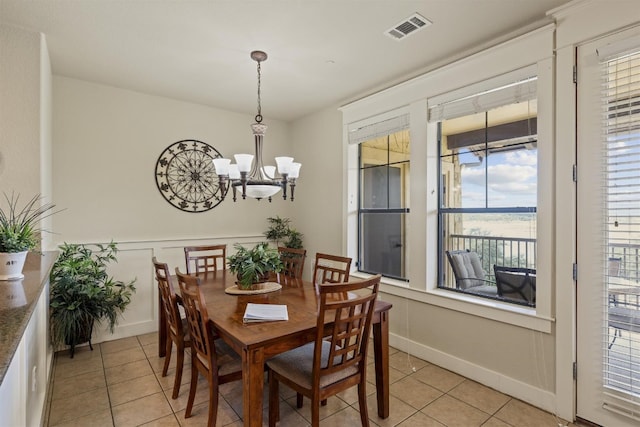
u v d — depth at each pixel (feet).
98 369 9.05
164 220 12.38
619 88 6.27
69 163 10.62
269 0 6.70
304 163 14.84
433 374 8.84
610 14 6.28
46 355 8.06
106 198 11.25
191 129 12.92
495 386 8.05
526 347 7.54
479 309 8.36
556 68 7.04
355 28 7.71
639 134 6.07
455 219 9.48
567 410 6.88
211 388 6.07
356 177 12.58
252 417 5.22
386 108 10.90
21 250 5.30
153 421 6.82
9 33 7.54
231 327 5.76
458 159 9.39
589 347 6.64
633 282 6.14
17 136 7.58
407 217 10.78
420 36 8.05
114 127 11.37
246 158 7.34
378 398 7.03
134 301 11.69
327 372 5.64
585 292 6.69
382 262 11.67
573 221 6.82
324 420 6.88
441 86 9.28
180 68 9.87
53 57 9.18
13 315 3.49
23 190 7.62
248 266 8.16
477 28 7.70
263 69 9.93
